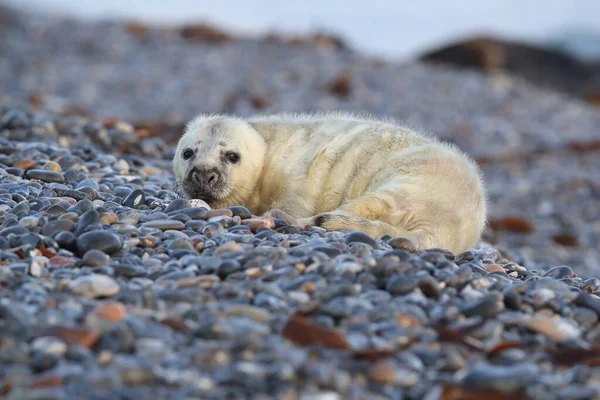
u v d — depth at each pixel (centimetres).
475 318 1714
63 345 1436
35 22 10988
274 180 2531
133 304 1650
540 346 1636
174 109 7794
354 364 1454
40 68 9156
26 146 3125
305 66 9525
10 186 2466
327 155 2467
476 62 11644
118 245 1947
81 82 8681
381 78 9275
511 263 2400
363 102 8288
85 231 2027
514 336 1677
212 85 8694
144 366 1366
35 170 2716
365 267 1859
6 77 8619
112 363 1403
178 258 1944
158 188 2794
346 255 1909
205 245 2019
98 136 3600
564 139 7781
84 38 10431
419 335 1599
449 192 2323
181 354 1441
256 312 1603
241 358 1433
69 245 1966
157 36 10788
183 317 1600
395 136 2475
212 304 1661
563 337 1675
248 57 9900
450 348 1556
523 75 12425
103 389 1311
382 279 1827
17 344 1444
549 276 2291
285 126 2625
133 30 10956
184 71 9250
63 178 2705
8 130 3569
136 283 1781
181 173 2595
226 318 1584
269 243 2009
